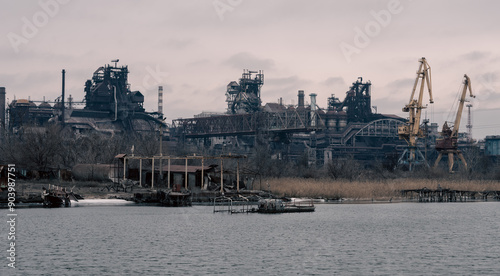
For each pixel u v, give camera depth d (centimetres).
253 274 8894
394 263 9806
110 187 19400
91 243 11181
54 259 9712
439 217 16650
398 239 12369
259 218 15475
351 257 10281
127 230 12788
